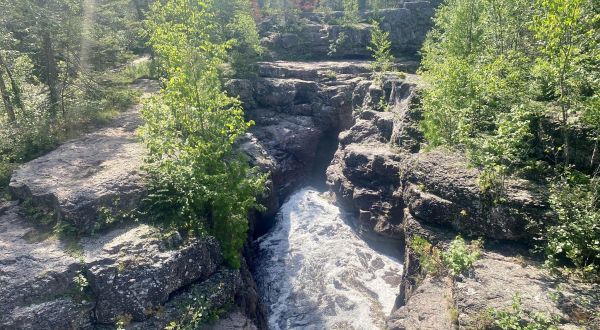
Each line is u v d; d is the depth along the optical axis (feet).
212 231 51.42
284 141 106.01
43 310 39.06
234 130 55.88
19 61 79.30
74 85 87.71
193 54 54.95
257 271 73.10
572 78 40.57
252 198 53.93
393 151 76.43
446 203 46.85
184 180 50.52
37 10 74.54
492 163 42.19
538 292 34.58
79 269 42.42
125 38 120.06
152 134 54.49
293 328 58.90
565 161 42.73
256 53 142.82
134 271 42.22
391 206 72.02
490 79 53.01
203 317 44.09
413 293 44.01
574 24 38.83
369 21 169.89
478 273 37.99
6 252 44.34
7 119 75.15
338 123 116.88
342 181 88.02
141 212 50.67
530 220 39.99
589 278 35.27
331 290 66.13
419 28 163.84
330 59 160.04
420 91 77.51
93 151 65.57
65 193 51.19
